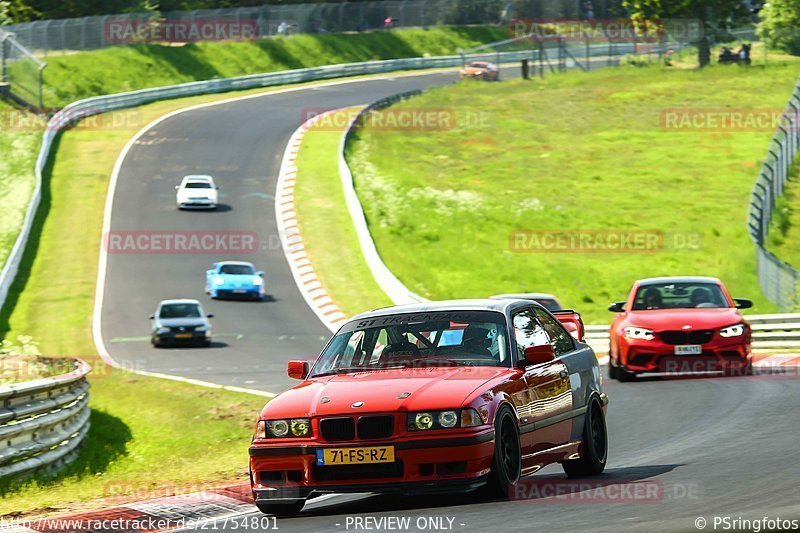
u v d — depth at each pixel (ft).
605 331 297.12
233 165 643.45
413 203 546.67
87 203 563.48
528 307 107.45
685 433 139.13
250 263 453.17
